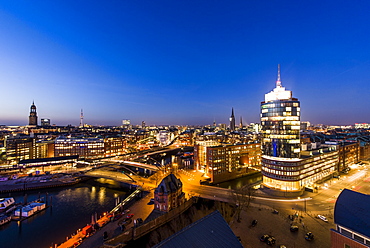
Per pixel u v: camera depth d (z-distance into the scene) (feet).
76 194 473.26
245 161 577.84
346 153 570.46
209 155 517.55
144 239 266.77
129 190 498.28
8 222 333.62
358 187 410.11
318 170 445.78
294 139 387.75
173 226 297.94
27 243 276.82
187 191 410.11
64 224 327.67
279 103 398.62
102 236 260.83
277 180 401.08
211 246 120.88
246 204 316.40
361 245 144.05
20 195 468.75
